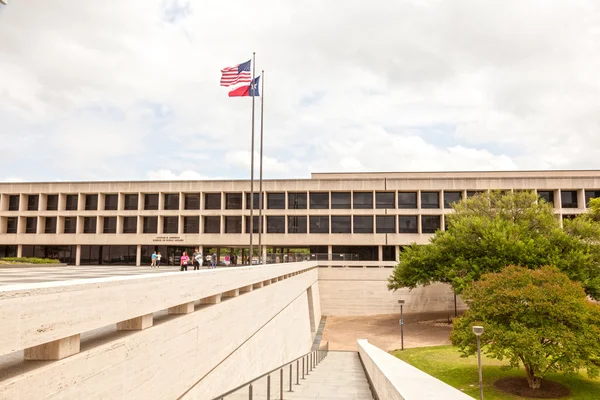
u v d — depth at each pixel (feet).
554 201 202.39
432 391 24.63
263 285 60.54
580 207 198.29
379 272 183.42
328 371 70.23
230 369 40.45
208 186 204.13
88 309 18.69
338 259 190.39
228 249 235.61
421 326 152.76
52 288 16.49
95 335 22.41
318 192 210.18
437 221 206.80
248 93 103.30
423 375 31.53
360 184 205.16
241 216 208.33
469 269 131.03
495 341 78.95
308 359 68.39
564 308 74.74
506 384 82.64
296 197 210.79
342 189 205.36
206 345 33.96
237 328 43.24
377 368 39.37
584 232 134.82
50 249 210.18
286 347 77.66
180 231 203.51
